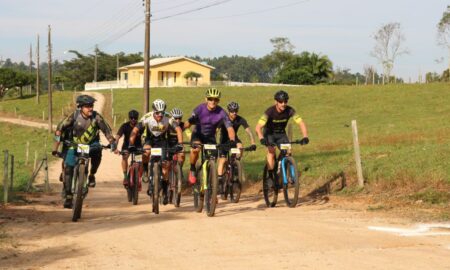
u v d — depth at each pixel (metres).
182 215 10.04
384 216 9.07
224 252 6.49
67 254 6.65
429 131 24.14
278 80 86.31
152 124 10.48
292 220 8.70
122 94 73.94
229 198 12.87
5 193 13.05
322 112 45.97
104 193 17.38
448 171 11.22
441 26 66.75
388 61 79.50
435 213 9.07
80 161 9.61
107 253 6.66
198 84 81.69
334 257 6.04
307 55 86.62
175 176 11.14
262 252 6.42
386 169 12.48
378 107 44.41
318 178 13.52
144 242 7.23
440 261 5.82
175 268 5.82
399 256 6.05
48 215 10.55
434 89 47.81
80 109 9.65
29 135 52.72
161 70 83.44
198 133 10.41
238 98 61.22
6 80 89.50
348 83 84.44
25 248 6.99
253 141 11.00
